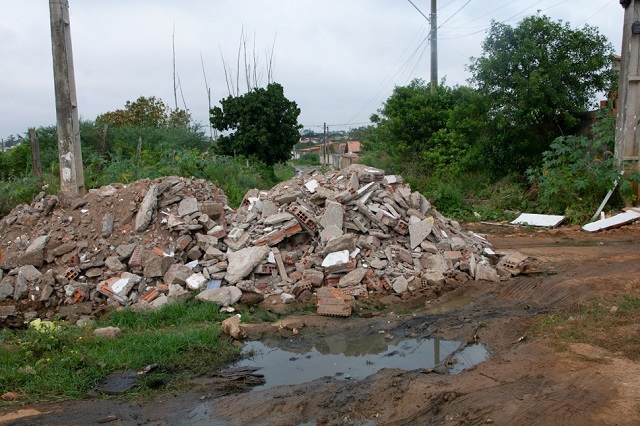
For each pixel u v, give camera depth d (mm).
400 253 9953
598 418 4590
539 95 17812
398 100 25328
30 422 5066
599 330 6527
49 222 10539
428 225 10555
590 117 18531
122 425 5020
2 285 9211
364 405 5223
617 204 16031
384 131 26234
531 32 18469
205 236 10062
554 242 13320
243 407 5297
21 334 7801
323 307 8359
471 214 18328
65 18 12758
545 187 16984
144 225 10008
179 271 9320
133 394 5723
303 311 8594
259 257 9438
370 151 33656
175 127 32938
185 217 10266
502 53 18656
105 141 20938
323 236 9977
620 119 15984
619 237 13500
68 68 12836
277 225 10266
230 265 9445
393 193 11289
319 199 10773
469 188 20328
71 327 7699
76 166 13094
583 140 16734
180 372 6324
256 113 30234
